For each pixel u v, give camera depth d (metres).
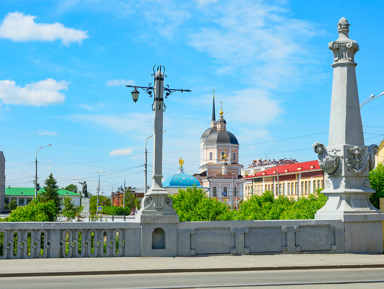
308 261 14.65
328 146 17.61
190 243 15.41
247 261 14.51
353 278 12.11
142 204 15.51
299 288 10.59
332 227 16.53
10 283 11.02
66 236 14.69
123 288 10.42
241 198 155.50
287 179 104.25
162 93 15.84
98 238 14.86
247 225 15.92
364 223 16.86
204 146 167.88
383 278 12.14
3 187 128.25
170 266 13.33
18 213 39.09
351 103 17.36
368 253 16.72
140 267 13.08
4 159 129.62
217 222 15.67
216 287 10.64
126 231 14.97
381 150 69.56
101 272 12.54
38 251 14.45
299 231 16.39
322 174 89.56
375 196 43.88
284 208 51.28
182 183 138.38
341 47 17.59
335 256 15.84
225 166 158.25
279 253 16.12
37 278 11.82
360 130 17.38
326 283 11.29
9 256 14.23
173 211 15.37
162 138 15.73
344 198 16.92
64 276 12.19
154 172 15.56
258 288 10.55
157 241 15.26
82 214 88.31
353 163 16.94
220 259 14.84
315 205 35.94
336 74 17.67
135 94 16.11
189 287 10.60
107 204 159.38
